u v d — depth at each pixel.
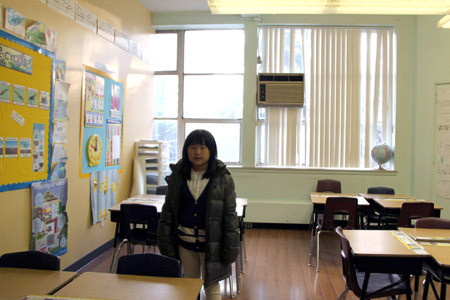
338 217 5.43
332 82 5.65
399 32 5.49
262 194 5.70
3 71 2.58
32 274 1.79
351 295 3.14
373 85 5.64
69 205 3.50
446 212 5.16
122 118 4.71
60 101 3.30
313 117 5.68
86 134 3.80
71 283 1.70
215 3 3.22
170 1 5.33
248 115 5.71
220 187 2.09
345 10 3.30
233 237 2.10
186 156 2.14
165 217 2.15
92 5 3.89
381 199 4.30
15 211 2.75
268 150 5.77
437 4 3.18
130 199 3.87
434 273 2.29
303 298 3.09
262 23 5.65
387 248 2.32
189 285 1.70
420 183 5.34
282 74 5.58
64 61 3.37
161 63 6.09
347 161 5.65
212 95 6.01
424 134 5.32
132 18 5.05
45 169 3.10
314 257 4.23
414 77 5.46
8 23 2.62
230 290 3.11
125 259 1.92
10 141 2.67
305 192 5.64
